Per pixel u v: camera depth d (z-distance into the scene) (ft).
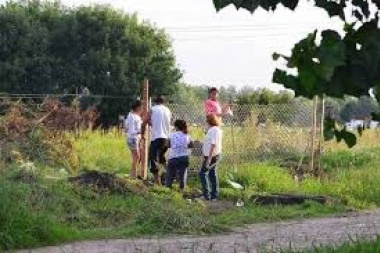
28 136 63.05
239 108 73.56
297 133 74.74
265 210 51.08
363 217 50.62
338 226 45.37
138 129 62.49
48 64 185.88
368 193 60.70
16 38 186.91
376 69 12.77
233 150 70.90
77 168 66.23
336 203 55.77
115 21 190.39
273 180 65.31
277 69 12.75
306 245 35.29
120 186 52.60
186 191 59.88
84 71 185.78
